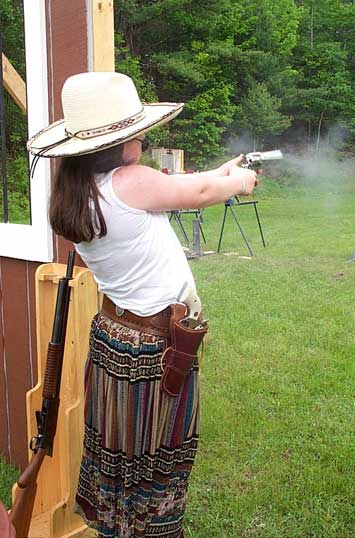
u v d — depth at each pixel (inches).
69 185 59.1
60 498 88.1
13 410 103.7
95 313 79.7
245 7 826.2
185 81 756.0
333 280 252.2
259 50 822.5
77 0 76.0
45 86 82.9
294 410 127.3
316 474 100.7
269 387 139.4
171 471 63.5
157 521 64.4
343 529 86.8
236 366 153.9
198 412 64.8
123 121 58.1
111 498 64.9
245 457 107.9
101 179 59.3
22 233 92.2
